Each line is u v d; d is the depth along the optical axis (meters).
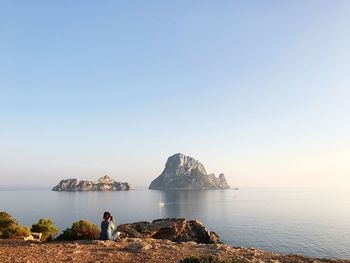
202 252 16.84
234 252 17.28
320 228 128.38
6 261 13.48
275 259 15.69
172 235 34.00
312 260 15.84
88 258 14.72
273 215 187.50
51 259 14.28
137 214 177.00
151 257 15.12
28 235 27.12
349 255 74.62
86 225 24.98
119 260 14.49
